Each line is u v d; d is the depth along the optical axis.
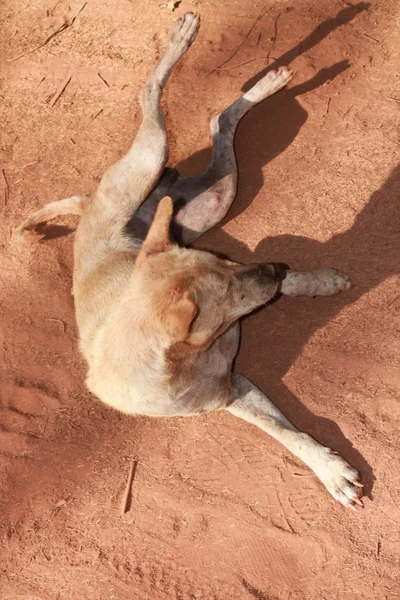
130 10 2.09
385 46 1.84
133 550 1.72
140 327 1.51
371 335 1.69
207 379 1.62
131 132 1.98
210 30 1.99
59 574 1.74
